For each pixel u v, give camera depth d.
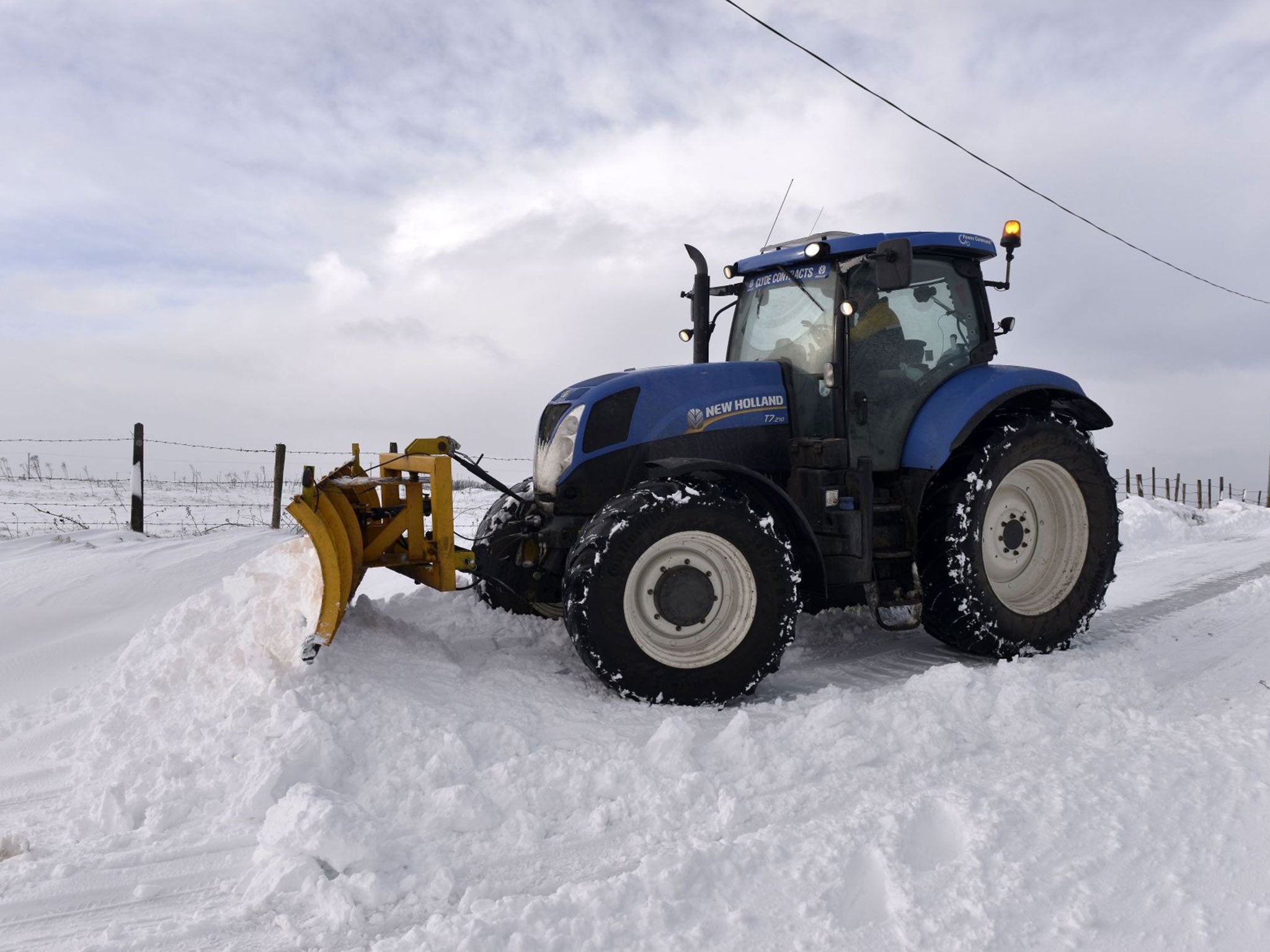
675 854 2.28
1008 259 4.62
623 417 4.01
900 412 4.34
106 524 11.18
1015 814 2.47
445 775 2.76
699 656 3.64
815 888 2.15
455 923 2.02
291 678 3.21
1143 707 3.48
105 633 4.87
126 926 2.13
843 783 2.81
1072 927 1.97
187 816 2.69
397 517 3.90
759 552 3.64
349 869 2.30
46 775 3.08
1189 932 1.96
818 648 4.67
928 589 4.25
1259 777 2.66
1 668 4.43
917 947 1.93
